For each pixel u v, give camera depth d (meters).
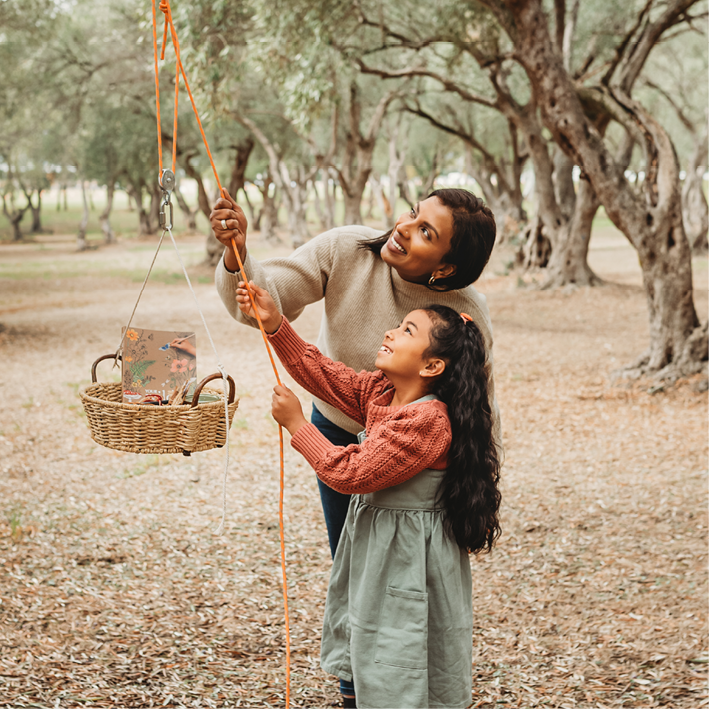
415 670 1.94
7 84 19.28
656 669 2.91
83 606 3.48
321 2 9.45
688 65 24.64
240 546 4.27
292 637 3.25
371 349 2.33
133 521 4.62
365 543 2.07
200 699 2.71
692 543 4.18
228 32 9.91
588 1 14.94
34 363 10.11
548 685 2.85
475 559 4.10
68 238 47.75
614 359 9.87
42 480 5.38
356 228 2.37
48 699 2.63
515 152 25.78
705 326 8.11
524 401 7.87
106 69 19.91
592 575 3.86
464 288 2.29
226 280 2.14
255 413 7.44
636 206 8.08
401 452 1.90
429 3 13.60
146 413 1.90
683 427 6.71
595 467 5.72
